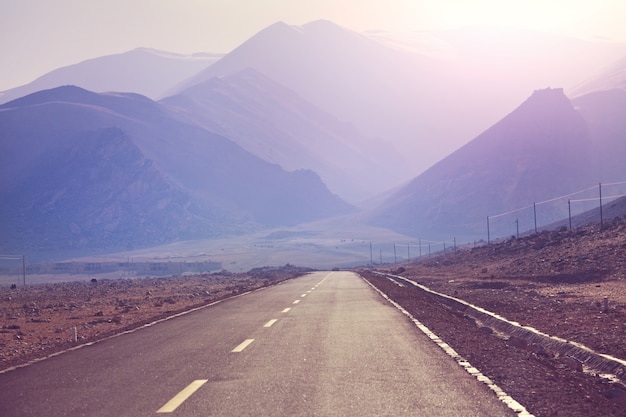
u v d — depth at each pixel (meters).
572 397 10.91
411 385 11.87
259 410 10.12
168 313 31.02
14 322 31.89
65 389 12.23
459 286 52.34
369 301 33.78
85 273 172.38
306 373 13.16
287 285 56.75
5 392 12.21
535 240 79.06
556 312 27.91
